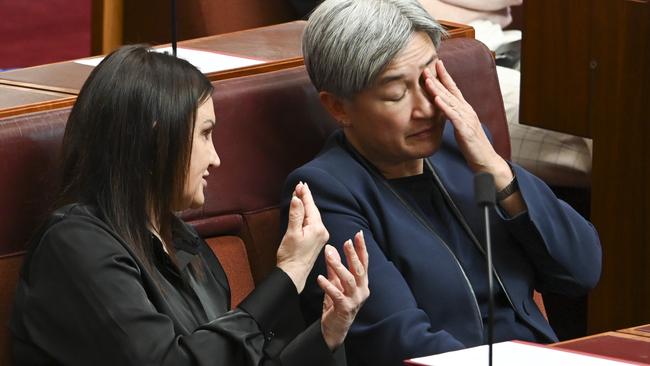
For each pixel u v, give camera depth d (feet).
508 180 30.04
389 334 27.53
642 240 40.50
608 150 41.14
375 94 28.43
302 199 25.84
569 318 44.86
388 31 28.17
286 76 31.27
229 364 23.90
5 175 26.00
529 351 23.72
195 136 25.36
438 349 27.22
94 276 23.62
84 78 31.65
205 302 26.30
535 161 45.47
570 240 30.32
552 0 41.96
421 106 28.58
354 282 24.44
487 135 31.76
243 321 24.41
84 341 23.53
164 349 23.44
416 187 29.86
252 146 30.50
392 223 28.94
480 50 33.99
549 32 42.27
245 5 49.70
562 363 22.85
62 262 23.80
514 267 30.25
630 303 40.86
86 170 24.82
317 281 25.68
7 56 67.36
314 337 24.67
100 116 24.79
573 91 41.91
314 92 31.37
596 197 41.50
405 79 28.40
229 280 29.53
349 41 28.30
